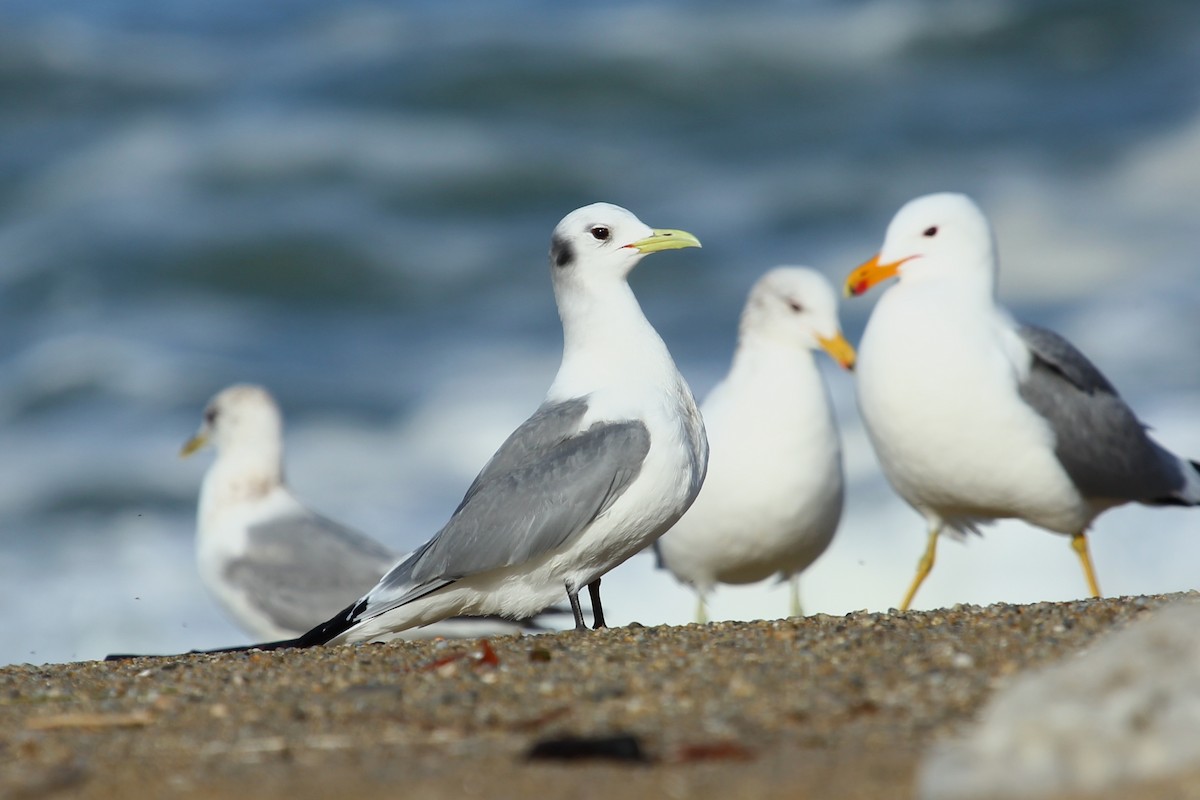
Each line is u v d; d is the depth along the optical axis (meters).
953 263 11.28
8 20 38.28
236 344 24.89
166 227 28.86
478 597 9.11
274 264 27.97
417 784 5.50
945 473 11.12
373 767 5.76
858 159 30.45
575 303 9.57
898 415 11.05
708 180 30.30
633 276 26.27
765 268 26.31
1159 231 26.08
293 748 6.11
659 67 34.06
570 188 30.31
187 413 22.00
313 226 28.98
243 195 30.47
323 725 6.45
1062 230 26.39
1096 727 5.13
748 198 29.19
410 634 11.80
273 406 14.37
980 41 34.56
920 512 11.76
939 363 10.88
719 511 12.03
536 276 27.58
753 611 15.03
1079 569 15.00
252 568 13.76
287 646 9.04
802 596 15.31
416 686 7.01
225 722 6.59
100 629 15.15
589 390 9.26
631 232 9.53
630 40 35.12
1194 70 32.31
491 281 27.50
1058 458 11.04
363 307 27.03
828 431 12.20
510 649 7.64
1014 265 25.47
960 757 5.20
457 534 8.93
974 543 15.56
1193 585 14.48
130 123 33.28
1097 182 28.23
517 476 8.96
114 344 24.44
